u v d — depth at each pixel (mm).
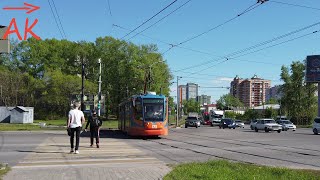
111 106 90125
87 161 14344
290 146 23328
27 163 13594
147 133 30188
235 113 136375
